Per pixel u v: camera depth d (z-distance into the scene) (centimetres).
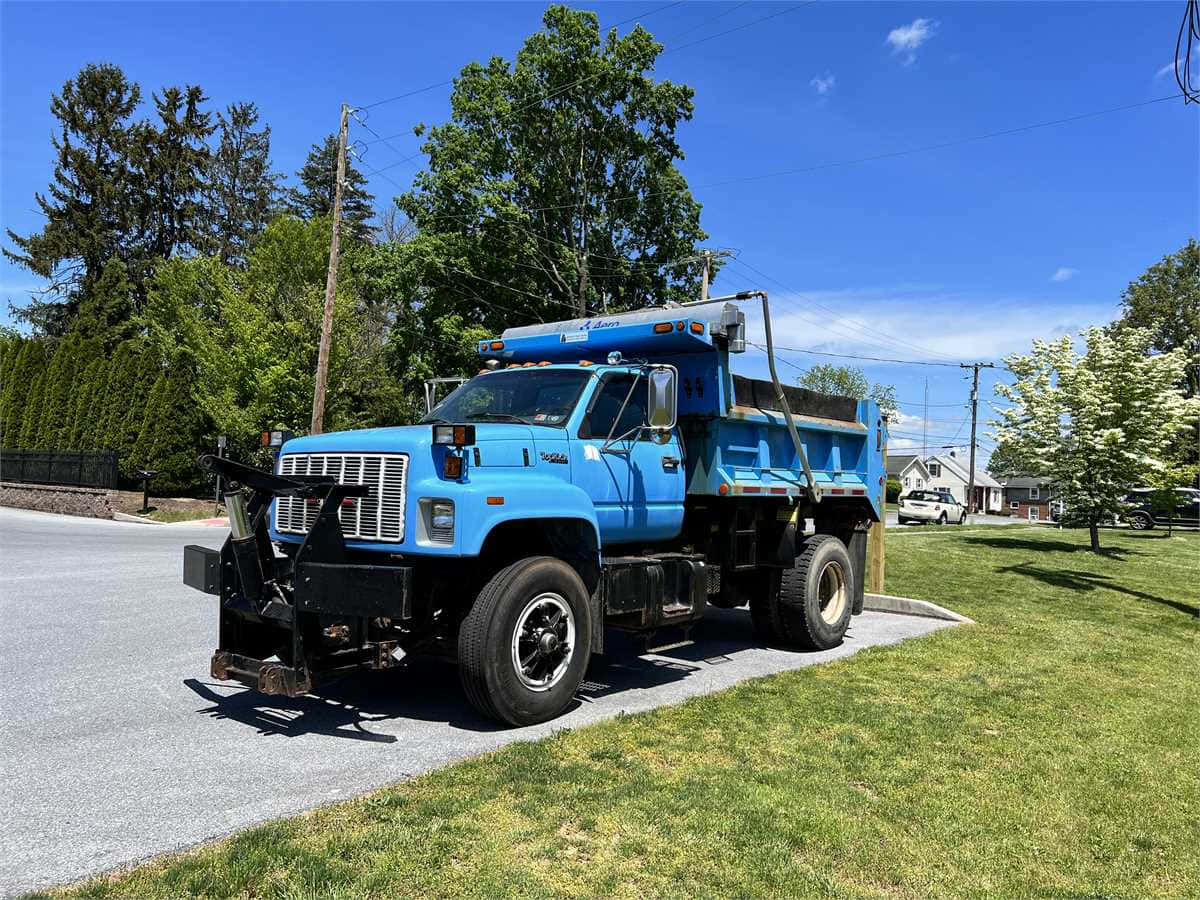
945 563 1608
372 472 532
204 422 3016
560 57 3108
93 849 341
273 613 501
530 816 380
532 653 541
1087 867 359
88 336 4091
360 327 2867
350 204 5462
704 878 330
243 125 5400
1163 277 4719
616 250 3434
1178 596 1266
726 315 699
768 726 538
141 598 1002
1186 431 2242
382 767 448
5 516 2459
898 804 417
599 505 620
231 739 499
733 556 770
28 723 524
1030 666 750
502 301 3244
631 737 508
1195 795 446
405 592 464
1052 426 1978
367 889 309
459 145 3123
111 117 4566
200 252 4375
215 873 317
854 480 939
